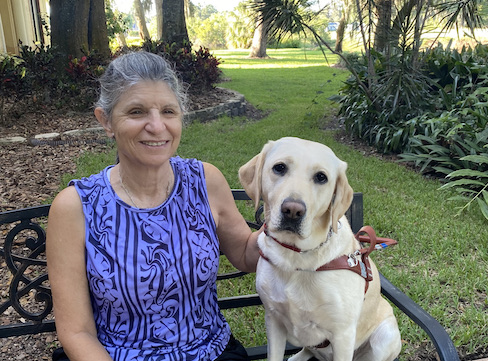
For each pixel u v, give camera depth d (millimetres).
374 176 5781
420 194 5188
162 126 1635
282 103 11312
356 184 5410
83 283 1631
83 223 1626
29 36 16438
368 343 2162
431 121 6016
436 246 3852
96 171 5598
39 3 18922
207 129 8133
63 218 1608
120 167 1744
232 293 3242
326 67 20750
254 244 2045
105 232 1624
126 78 1615
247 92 12797
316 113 9758
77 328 1604
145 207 1717
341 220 1948
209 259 1770
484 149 5480
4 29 14922
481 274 3408
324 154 1771
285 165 1744
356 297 1847
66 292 1599
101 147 6961
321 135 7957
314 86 14320
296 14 6875
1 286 3270
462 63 7395
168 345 1698
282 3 6797
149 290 1629
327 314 1815
